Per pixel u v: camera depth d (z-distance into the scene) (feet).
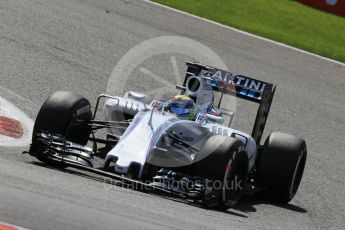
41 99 130.72
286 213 96.89
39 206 64.64
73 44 171.42
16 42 161.27
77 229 60.39
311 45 234.99
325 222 96.58
